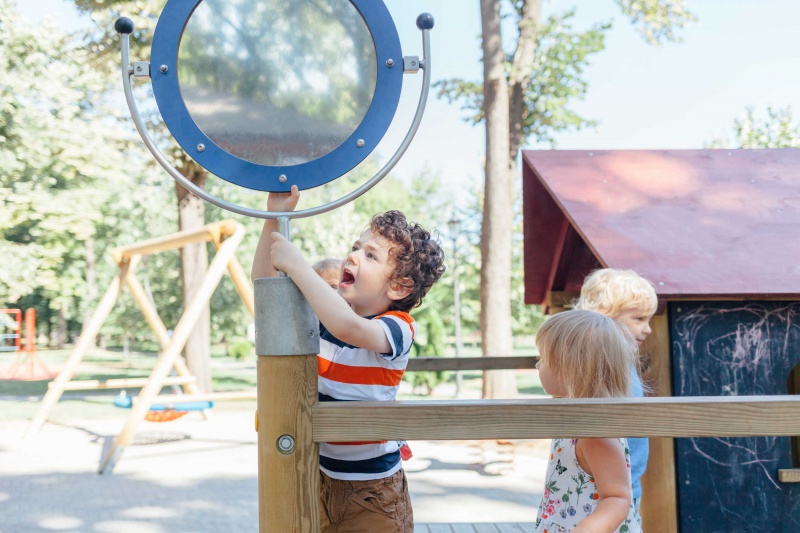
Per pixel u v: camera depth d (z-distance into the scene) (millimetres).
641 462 2320
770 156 3490
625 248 2736
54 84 15297
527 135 15914
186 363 12523
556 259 4051
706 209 3018
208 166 1497
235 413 10805
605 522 1656
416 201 30328
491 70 10906
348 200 1528
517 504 5473
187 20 1517
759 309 2625
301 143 1530
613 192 3150
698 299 2564
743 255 2707
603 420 1386
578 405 1385
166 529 4867
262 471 1390
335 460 1802
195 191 1494
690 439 2545
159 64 1500
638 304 2434
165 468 6805
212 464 6980
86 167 15797
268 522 1374
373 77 1540
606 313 2451
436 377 12266
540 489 6035
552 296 4199
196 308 7066
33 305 30219
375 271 1846
